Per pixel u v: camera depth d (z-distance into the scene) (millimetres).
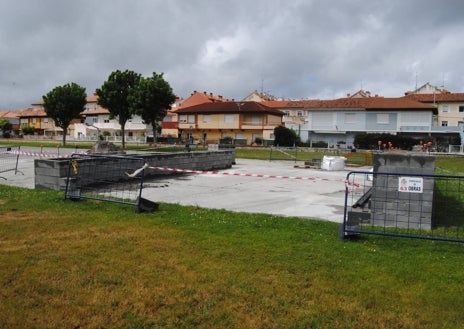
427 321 3578
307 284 4277
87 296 3859
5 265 4570
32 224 6438
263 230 6449
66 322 3383
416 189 6520
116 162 12461
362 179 15984
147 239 5746
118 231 6160
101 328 3324
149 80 42781
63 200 8516
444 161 29562
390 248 5621
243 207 9086
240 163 24359
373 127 54219
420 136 53062
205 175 15953
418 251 5535
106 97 43375
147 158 14188
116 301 3773
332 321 3521
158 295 3920
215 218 7262
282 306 3768
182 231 6238
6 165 18703
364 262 4992
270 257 5070
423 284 4367
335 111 56000
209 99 79750
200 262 4844
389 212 6781
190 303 3781
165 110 44750
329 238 6055
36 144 49062
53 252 5082
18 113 100375
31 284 4094
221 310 3656
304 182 14398
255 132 60156
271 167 21734
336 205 9664
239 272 4551
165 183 13109
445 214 7684
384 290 4188
